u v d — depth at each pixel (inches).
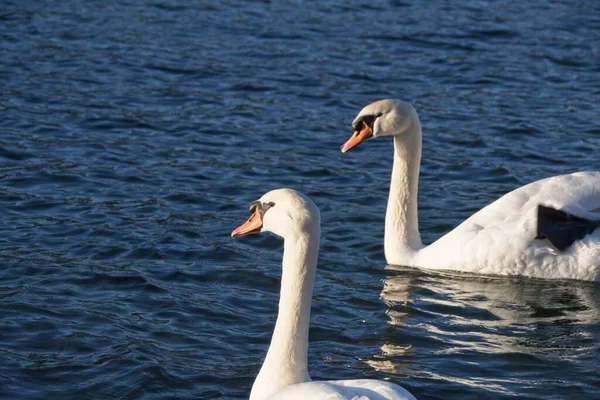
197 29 1150.3
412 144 582.2
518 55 1077.8
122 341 460.8
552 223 561.0
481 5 1294.3
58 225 612.1
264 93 934.4
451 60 1054.4
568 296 541.0
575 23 1210.0
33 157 739.4
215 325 484.4
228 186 696.4
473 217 582.6
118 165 732.0
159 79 964.6
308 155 772.0
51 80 943.0
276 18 1206.9
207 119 852.6
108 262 558.9
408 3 1298.0
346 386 322.0
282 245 593.3
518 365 451.5
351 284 547.8
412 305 521.0
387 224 585.6
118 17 1187.3
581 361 456.1
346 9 1259.8
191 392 418.6
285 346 370.0
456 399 416.5
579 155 777.6
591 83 984.9
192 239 597.0
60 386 421.7
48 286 523.2
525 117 871.1
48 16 1174.3
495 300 532.4
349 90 949.8
